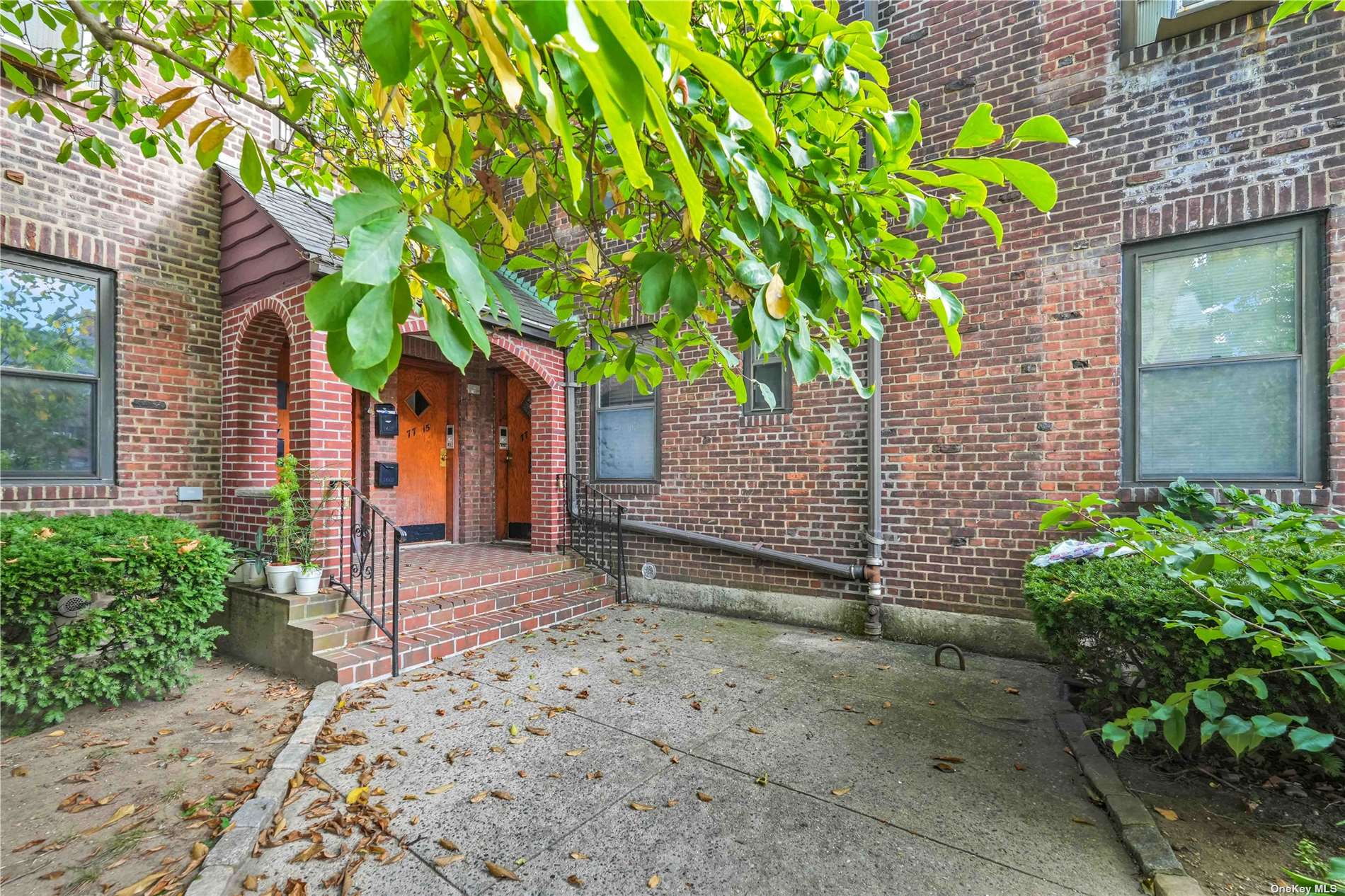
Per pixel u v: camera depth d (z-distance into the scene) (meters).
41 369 4.62
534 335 6.21
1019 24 4.51
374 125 2.15
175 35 2.39
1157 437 4.10
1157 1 4.10
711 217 1.58
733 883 2.08
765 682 3.93
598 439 6.75
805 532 5.38
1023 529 4.43
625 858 2.21
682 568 6.03
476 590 5.40
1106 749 2.92
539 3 0.60
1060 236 4.33
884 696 3.70
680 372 2.31
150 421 5.11
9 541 3.34
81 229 4.76
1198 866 2.11
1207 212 3.88
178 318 5.29
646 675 4.06
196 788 2.70
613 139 0.65
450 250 0.83
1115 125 4.17
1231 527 3.33
